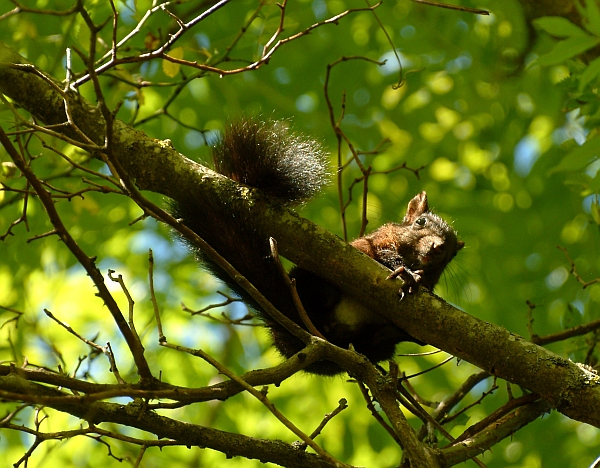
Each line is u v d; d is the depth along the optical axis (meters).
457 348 6.75
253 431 13.37
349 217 14.59
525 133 15.12
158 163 7.37
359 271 7.02
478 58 14.10
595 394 6.26
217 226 7.82
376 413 6.81
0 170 8.84
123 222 14.03
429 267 9.48
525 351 6.53
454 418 7.87
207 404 13.48
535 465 12.92
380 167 14.91
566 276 14.59
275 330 8.65
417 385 13.22
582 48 6.61
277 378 6.09
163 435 6.32
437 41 14.04
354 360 6.45
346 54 14.23
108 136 5.61
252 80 14.57
